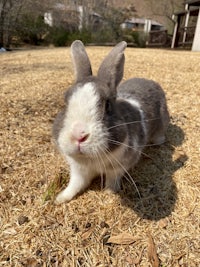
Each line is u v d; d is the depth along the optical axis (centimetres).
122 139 28
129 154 33
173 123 52
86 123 25
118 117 29
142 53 138
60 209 34
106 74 29
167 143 47
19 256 28
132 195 36
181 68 92
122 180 38
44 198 34
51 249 29
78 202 35
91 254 29
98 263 28
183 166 41
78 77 31
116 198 35
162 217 33
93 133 25
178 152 44
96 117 26
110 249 30
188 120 53
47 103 59
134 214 33
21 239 30
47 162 41
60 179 37
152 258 29
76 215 33
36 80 77
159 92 45
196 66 96
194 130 50
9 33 261
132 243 30
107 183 36
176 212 33
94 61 104
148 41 331
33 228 31
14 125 50
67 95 28
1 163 40
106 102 27
